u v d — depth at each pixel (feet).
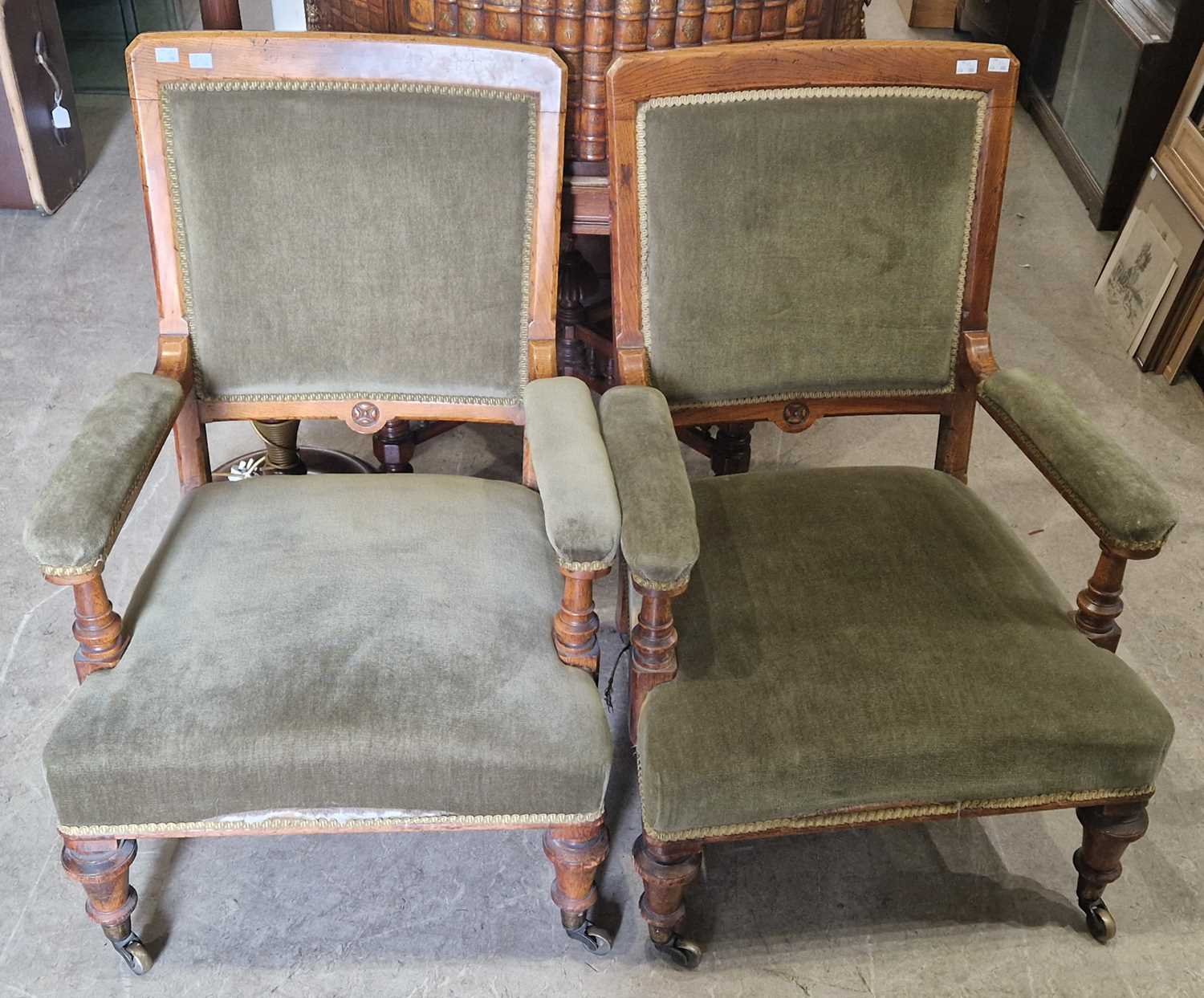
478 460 8.14
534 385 5.15
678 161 5.15
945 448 5.83
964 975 5.24
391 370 5.42
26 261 10.09
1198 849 5.79
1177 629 7.01
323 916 5.40
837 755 4.41
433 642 4.55
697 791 4.38
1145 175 9.98
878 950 5.33
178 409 5.00
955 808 4.67
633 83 5.02
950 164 5.32
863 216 5.32
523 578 4.93
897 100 5.22
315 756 4.31
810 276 5.38
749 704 4.50
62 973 5.15
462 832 5.78
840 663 4.64
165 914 5.37
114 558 7.24
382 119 5.05
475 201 5.18
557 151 5.16
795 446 8.50
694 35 5.59
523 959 5.27
